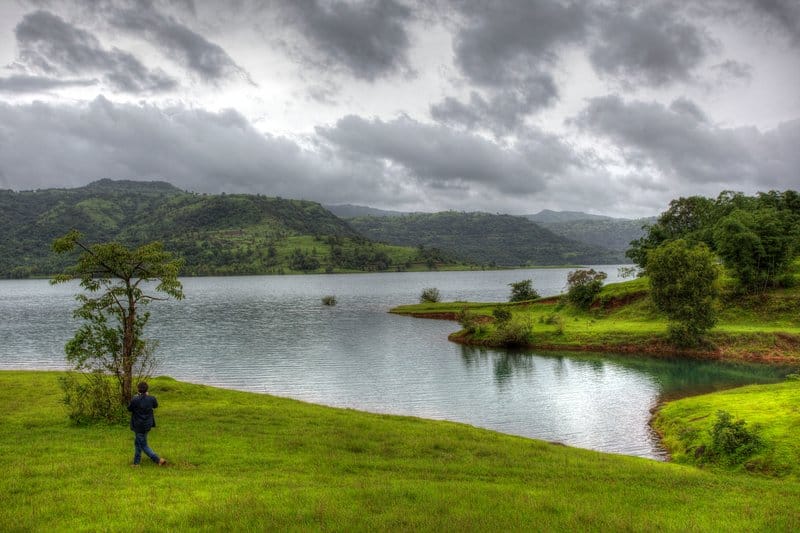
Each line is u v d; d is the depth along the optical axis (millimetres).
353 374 62719
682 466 27609
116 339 31516
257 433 27031
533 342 82938
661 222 136750
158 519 13086
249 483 17109
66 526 12484
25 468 18078
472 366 67750
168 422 29188
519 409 46625
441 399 50594
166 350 81312
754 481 22328
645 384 56094
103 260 31031
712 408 39500
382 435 28234
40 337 98688
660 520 14953
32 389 41781
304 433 27641
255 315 137500
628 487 19703
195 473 18391
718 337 74812
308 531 12312
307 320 125375
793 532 14258
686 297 75000
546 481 20141
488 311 123500
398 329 107500
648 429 40250
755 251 90750
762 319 83750
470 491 17297
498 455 25219
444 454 24797
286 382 58469
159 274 32312
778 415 33594
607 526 13953
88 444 22922
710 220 130250
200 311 149125
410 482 18438
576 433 39469
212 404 37656
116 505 14078
